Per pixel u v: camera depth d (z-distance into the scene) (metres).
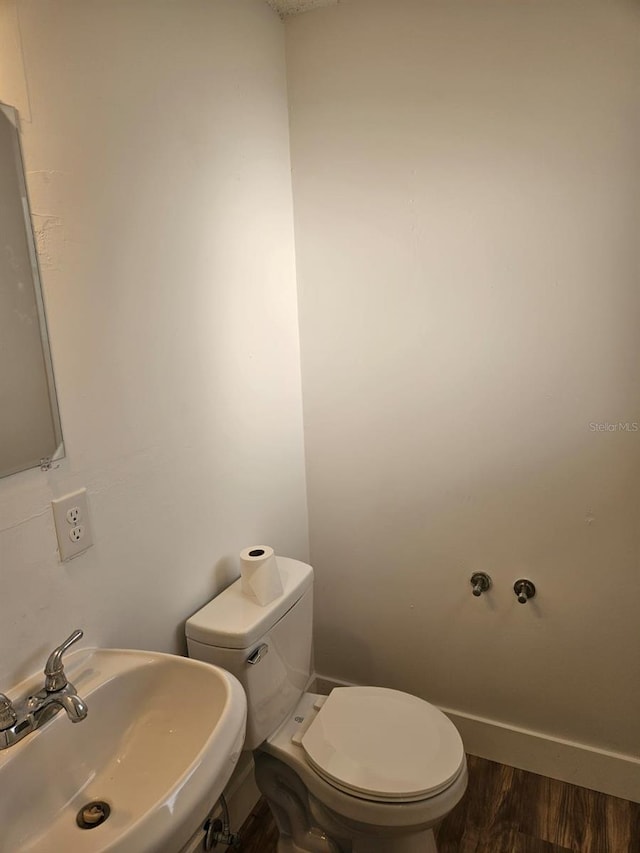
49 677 1.05
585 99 1.51
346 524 2.08
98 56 1.18
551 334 1.67
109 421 1.26
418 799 1.36
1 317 1.01
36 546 1.11
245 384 1.72
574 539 1.76
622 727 1.82
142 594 1.38
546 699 1.91
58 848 0.98
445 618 2.00
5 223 1.01
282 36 1.81
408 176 1.75
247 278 1.70
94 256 1.20
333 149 1.83
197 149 1.47
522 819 1.77
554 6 1.50
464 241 1.71
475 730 2.02
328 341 1.96
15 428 1.05
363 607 2.13
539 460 1.75
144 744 1.18
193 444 1.52
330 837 1.60
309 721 1.63
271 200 1.80
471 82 1.62
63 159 1.12
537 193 1.61
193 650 1.49
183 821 0.86
